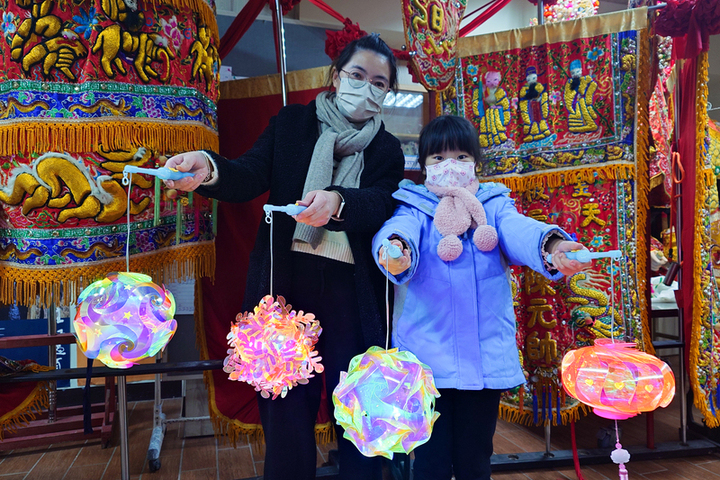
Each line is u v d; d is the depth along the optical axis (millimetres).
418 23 1784
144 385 3012
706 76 1830
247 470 1913
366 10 3771
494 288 1158
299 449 1069
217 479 1829
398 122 2281
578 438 2186
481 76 1956
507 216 1181
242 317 862
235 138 2105
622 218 1857
